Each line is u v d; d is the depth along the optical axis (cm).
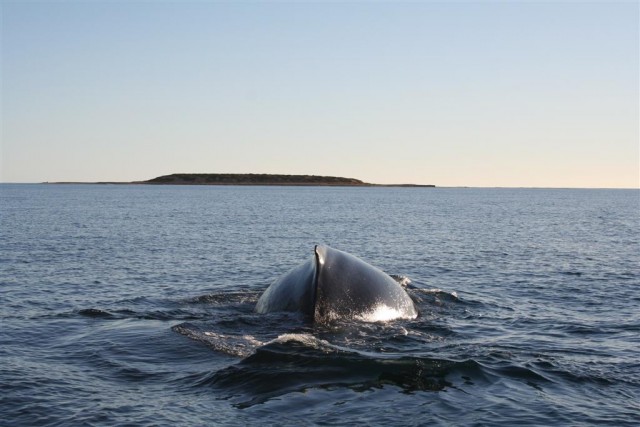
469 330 1177
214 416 714
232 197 12900
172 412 727
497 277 2036
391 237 3688
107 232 3772
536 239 3594
